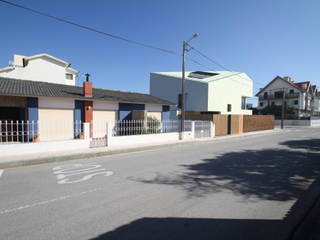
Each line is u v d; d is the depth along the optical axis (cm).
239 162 685
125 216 311
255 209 337
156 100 1652
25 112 986
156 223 291
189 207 343
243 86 2745
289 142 1271
